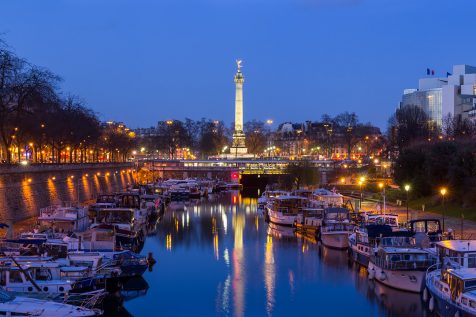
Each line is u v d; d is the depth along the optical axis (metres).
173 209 162.25
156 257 90.25
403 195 142.12
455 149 130.12
